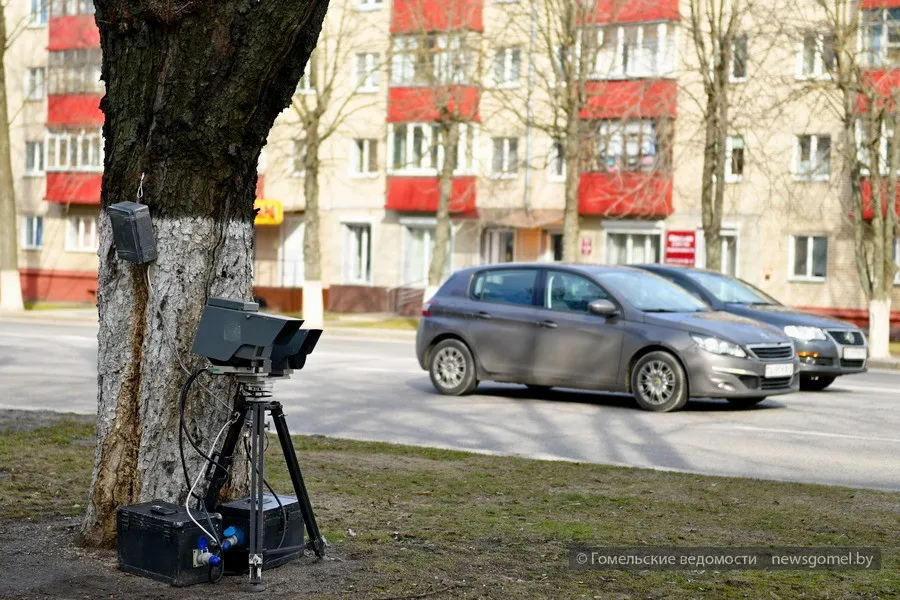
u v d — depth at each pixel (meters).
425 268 49.88
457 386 17.41
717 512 8.52
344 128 50.53
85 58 55.72
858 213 33.41
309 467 10.27
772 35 33.53
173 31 6.51
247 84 6.53
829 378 19.84
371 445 11.78
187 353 6.77
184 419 6.78
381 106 49.69
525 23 39.12
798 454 12.23
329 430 13.67
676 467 11.34
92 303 55.75
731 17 31.78
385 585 6.19
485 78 45.25
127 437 6.84
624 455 12.05
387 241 50.06
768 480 10.07
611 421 14.70
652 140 40.62
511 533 7.54
